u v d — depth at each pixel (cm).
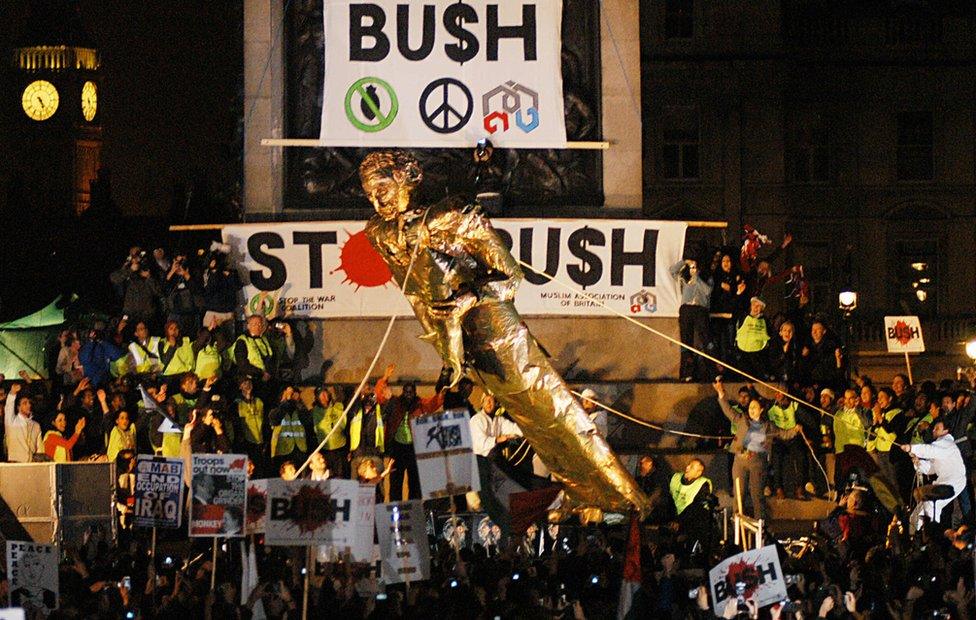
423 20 8806
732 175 17525
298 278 8744
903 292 18225
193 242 17262
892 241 18238
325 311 8738
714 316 8900
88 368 8350
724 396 7812
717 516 7662
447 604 5053
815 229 18188
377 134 8806
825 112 18200
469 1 8806
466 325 7469
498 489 7344
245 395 7931
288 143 8856
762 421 7769
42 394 8438
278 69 8931
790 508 7994
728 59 17462
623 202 8950
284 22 8944
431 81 8806
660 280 8781
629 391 8631
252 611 5103
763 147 17538
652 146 17488
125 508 7369
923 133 18300
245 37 8944
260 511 5631
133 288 8731
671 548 6406
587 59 8962
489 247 7344
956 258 18238
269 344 8388
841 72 18200
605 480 7444
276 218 8919
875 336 18038
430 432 5831
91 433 7900
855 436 8094
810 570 5850
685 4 17512
